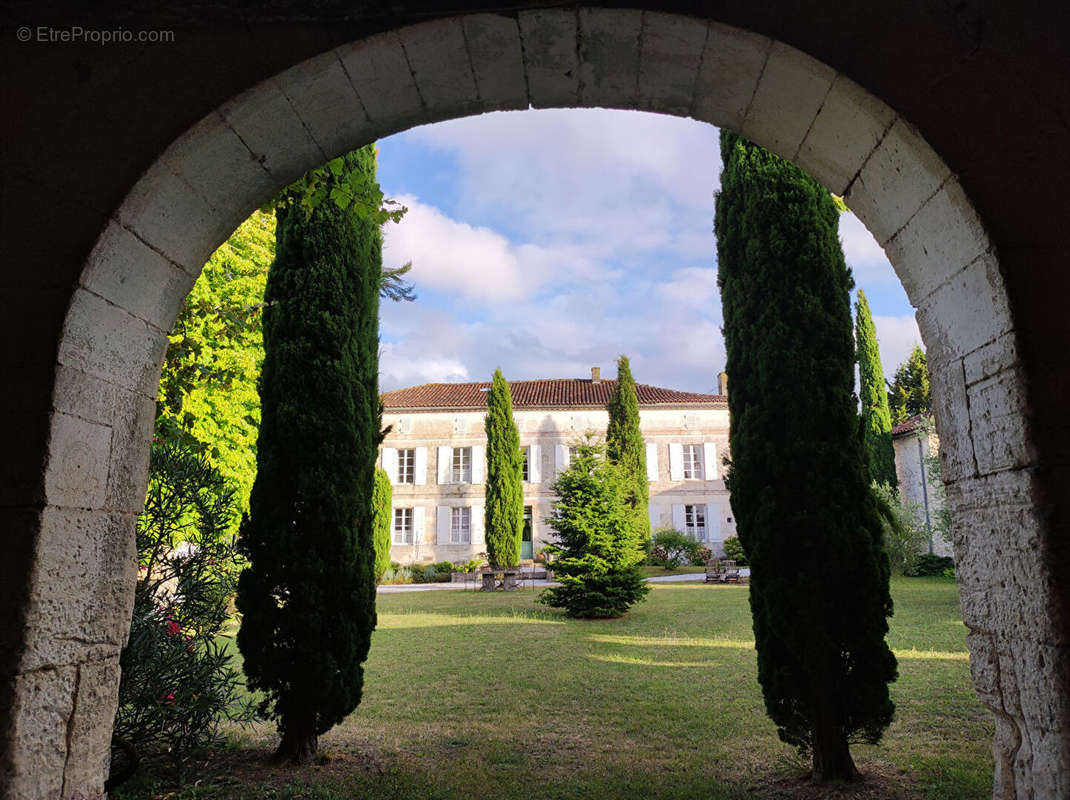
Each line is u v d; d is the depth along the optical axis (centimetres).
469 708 647
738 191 531
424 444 3033
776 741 534
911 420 2447
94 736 250
